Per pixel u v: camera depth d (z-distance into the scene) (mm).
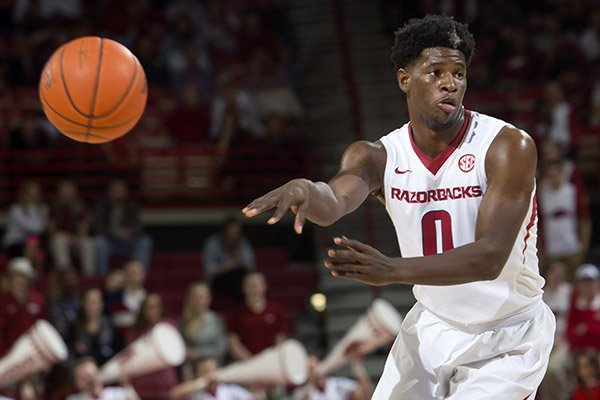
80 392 11516
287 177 16984
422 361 4840
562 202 14703
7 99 17953
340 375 13875
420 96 4461
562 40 19625
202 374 11617
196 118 17406
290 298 15430
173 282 15531
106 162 16859
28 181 16281
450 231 4570
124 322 12664
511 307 4684
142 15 19984
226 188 16984
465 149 4535
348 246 3850
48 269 14859
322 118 18828
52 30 19250
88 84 4914
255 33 19938
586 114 18438
